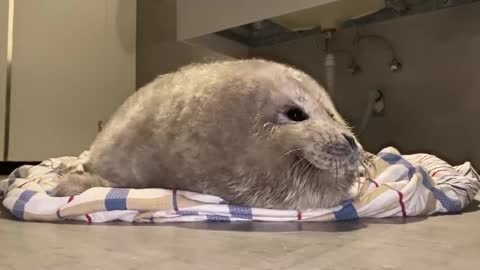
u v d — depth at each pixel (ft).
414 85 5.68
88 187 2.62
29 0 7.31
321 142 2.28
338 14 5.66
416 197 2.60
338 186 2.40
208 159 2.34
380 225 2.28
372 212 2.48
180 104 2.50
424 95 5.61
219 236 1.98
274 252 1.69
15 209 2.43
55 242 1.86
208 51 6.88
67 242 1.86
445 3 5.39
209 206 2.33
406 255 1.64
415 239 1.93
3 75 7.16
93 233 2.05
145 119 2.60
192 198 2.37
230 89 2.41
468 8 5.30
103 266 1.50
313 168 2.34
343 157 2.30
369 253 1.67
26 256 1.63
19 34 7.25
